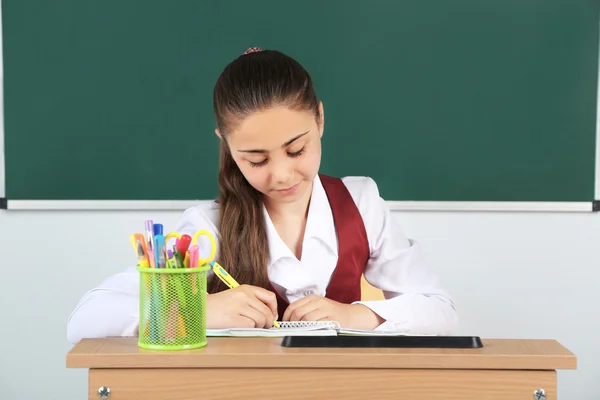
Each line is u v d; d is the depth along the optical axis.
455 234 2.90
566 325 2.93
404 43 2.86
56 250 2.86
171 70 2.84
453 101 2.87
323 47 2.85
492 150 2.88
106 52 2.83
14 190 2.84
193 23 2.84
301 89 1.31
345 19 2.85
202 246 1.58
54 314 2.87
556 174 2.89
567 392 2.94
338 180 1.71
